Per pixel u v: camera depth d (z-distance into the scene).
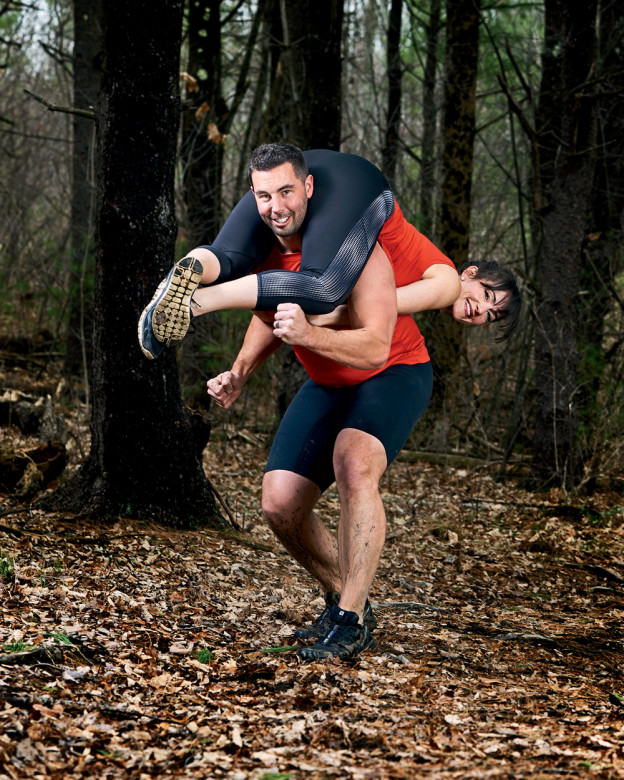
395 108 13.02
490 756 2.43
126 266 4.98
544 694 3.16
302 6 9.01
